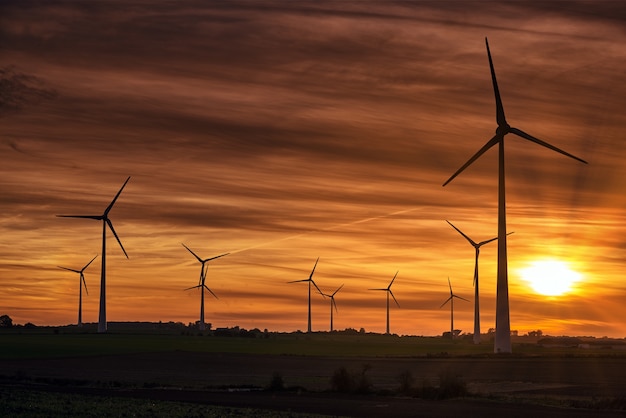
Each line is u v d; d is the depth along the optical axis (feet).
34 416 166.91
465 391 238.89
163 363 448.24
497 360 450.71
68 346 606.55
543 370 369.09
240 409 189.47
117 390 265.13
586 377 325.42
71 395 224.33
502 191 491.31
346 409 200.23
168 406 194.18
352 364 435.53
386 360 469.98
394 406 208.64
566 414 186.29
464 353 551.18
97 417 167.43
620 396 240.73
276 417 171.73
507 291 498.28
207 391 261.85
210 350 594.65
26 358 484.33
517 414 187.01
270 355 535.60
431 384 289.74
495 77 469.98
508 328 500.33
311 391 260.83
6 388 261.65
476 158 478.18
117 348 595.06
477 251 610.24
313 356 525.34
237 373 370.53
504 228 495.82
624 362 425.69
